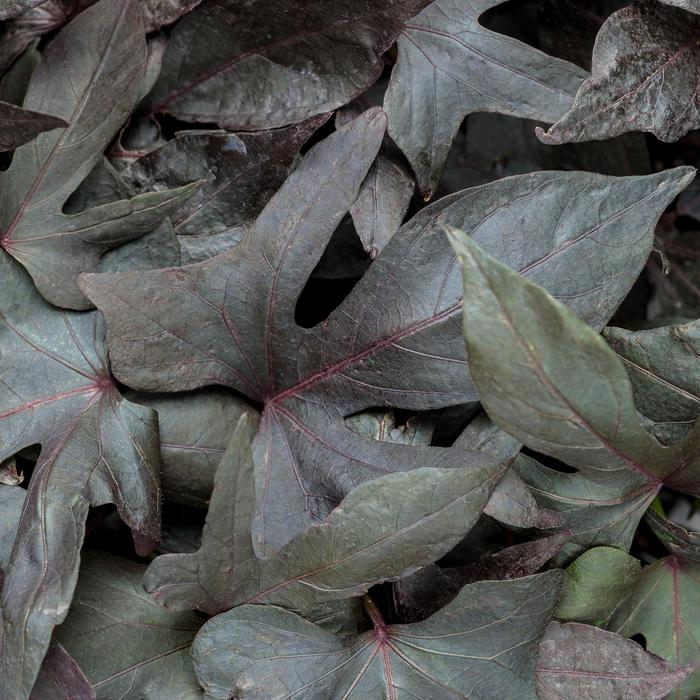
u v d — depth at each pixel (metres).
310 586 0.42
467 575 0.44
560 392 0.41
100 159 0.44
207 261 0.43
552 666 0.44
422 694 0.43
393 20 0.44
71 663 0.42
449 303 0.43
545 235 0.43
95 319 0.44
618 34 0.44
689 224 0.50
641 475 0.44
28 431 0.44
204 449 0.44
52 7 0.45
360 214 0.44
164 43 0.45
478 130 0.49
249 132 0.45
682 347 0.44
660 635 0.46
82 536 0.42
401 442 0.45
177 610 0.42
